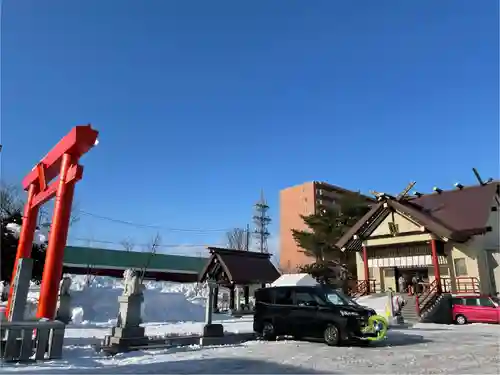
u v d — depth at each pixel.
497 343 14.71
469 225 32.69
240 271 34.38
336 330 13.92
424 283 33.81
